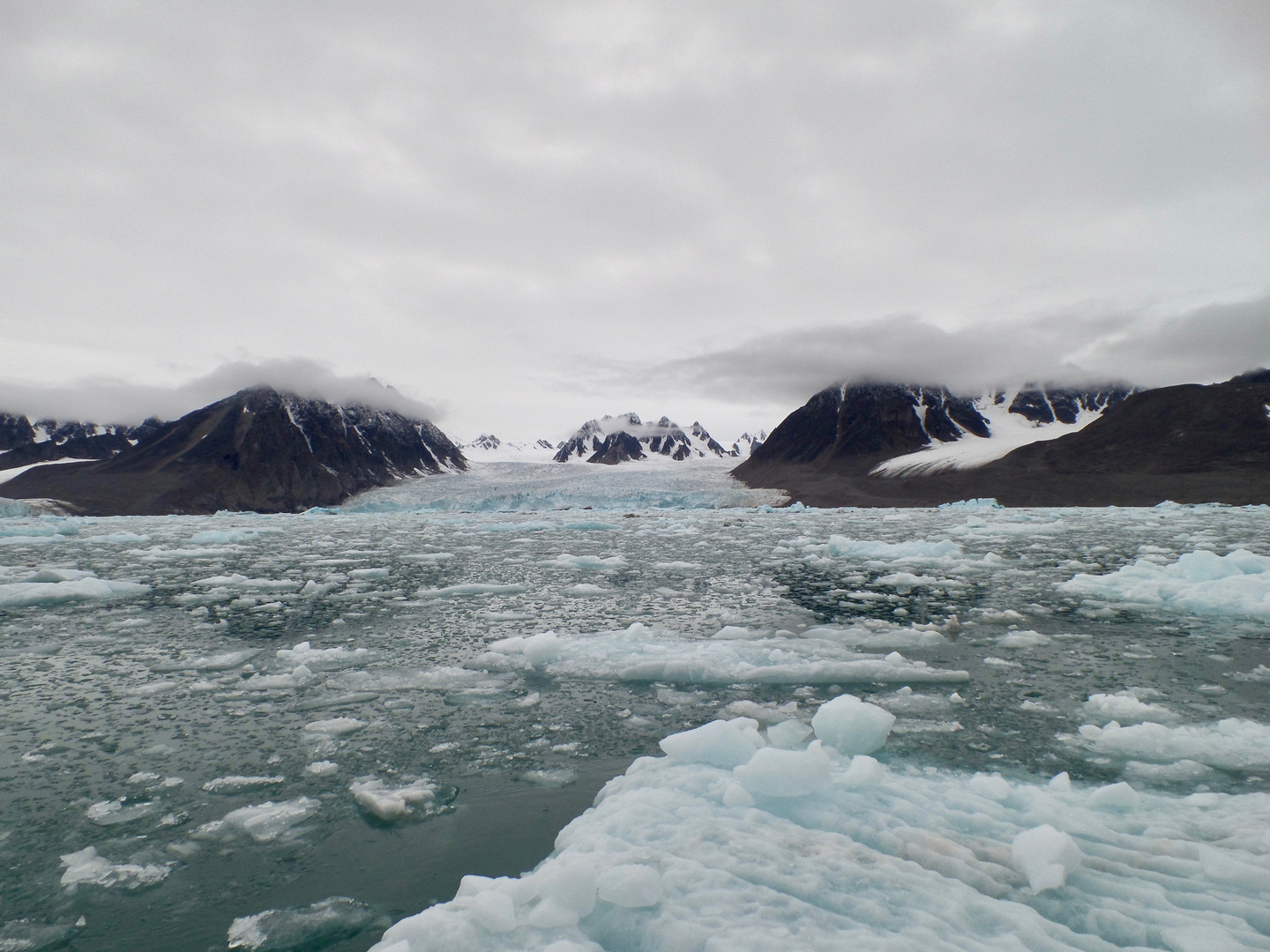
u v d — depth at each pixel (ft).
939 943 7.35
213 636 27.27
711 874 8.80
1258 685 19.52
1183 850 9.88
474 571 47.47
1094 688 19.49
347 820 12.34
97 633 28.04
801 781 11.47
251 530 83.66
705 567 48.67
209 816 12.58
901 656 22.66
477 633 27.43
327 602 34.99
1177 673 20.80
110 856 11.21
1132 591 33.55
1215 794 12.07
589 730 16.66
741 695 19.15
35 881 10.52
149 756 15.30
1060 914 8.28
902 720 16.83
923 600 33.91
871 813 10.82
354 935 9.16
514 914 8.11
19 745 16.01
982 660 22.47
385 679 20.98
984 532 80.43
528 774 14.23
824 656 22.81
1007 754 14.74
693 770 12.66
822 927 7.64
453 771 14.40
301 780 14.02
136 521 145.59
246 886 10.35
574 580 42.34
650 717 17.52
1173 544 63.31
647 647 23.52
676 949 7.34
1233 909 8.28
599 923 7.97
